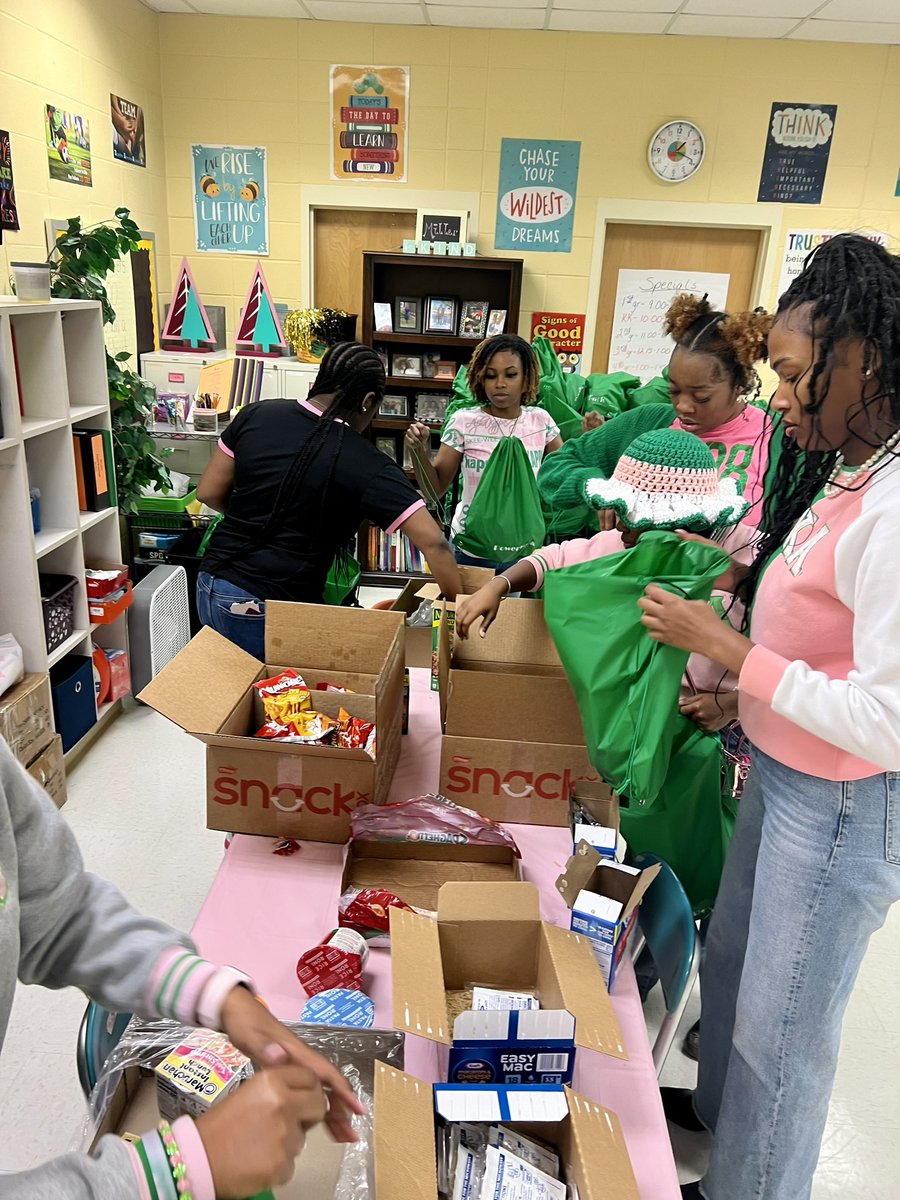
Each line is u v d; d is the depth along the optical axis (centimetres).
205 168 461
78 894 78
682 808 164
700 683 161
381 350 473
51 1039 192
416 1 399
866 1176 171
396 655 158
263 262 477
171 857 255
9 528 258
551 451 323
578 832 137
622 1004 120
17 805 72
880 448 101
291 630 165
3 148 297
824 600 109
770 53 435
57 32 334
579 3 393
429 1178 81
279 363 432
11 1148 167
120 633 335
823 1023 122
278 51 441
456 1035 95
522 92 446
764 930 123
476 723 151
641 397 377
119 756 310
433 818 140
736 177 456
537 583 161
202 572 224
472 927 114
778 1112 126
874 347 97
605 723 127
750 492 183
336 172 460
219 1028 75
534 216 466
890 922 251
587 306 481
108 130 387
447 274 477
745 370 193
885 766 101
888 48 433
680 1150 170
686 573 123
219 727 141
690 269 486
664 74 440
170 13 433
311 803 142
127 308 419
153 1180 55
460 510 320
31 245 321
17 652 260
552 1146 92
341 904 127
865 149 451
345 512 211
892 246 107
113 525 322
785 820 119
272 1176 58
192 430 419
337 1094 71
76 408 303
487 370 305
